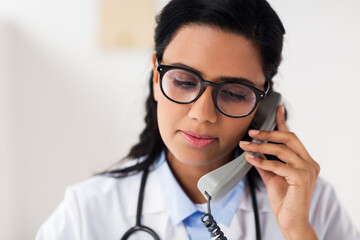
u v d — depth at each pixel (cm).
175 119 75
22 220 229
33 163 226
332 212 97
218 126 74
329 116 187
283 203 80
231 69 71
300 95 188
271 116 89
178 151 77
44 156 226
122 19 205
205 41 70
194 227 88
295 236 79
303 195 79
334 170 191
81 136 221
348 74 184
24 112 222
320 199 97
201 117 71
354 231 99
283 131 89
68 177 227
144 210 89
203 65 70
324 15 182
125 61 210
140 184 93
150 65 113
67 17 213
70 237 89
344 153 189
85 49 213
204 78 71
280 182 84
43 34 216
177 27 73
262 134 84
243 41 71
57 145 224
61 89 219
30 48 217
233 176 80
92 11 210
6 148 220
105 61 212
